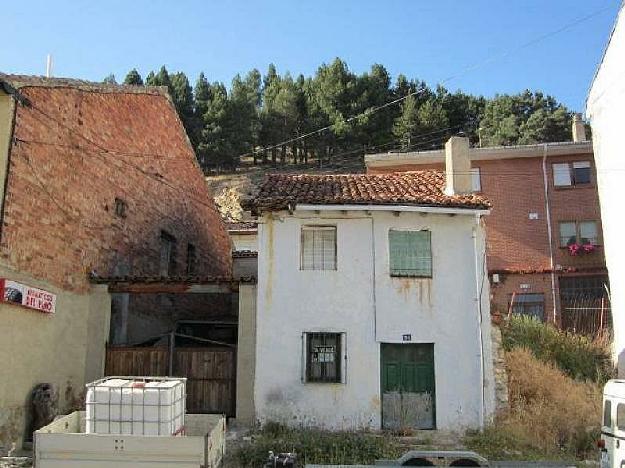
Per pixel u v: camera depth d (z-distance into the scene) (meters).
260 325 15.52
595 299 27.27
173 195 21.77
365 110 64.81
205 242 24.50
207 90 74.25
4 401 12.17
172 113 22.05
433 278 15.81
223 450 8.63
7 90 12.58
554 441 13.83
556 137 54.34
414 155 30.08
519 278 28.77
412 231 16.11
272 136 69.06
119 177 17.95
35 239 13.54
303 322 15.53
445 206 15.65
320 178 18.61
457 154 16.98
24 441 12.80
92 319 15.89
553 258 28.81
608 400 10.42
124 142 18.36
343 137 64.19
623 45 19.09
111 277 15.94
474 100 70.38
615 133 19.81
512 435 14.02
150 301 18.97
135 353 15.81
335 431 14.50
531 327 20.45
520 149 29.55
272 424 14.59
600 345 20.31
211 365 15.77
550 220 29.19
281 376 15.27
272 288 15.70
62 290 14.64
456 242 16.03
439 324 15.58
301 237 16.03
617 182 19.72
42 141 14.01
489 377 15.36
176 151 22.33
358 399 15.15
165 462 7.14
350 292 15.69
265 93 80.81
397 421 15.18
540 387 16.33
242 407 15.30
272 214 15.98
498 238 29.30
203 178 24.91
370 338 15.48
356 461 11.99
